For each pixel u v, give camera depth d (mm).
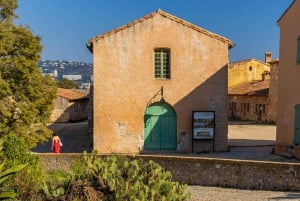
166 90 24984
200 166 16359
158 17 24797
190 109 25078
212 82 25062
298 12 21750
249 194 14820
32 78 20266
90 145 27672
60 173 16141
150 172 11070
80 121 48438
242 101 45438
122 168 11156
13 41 20141
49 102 21344
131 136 25000
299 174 15008
